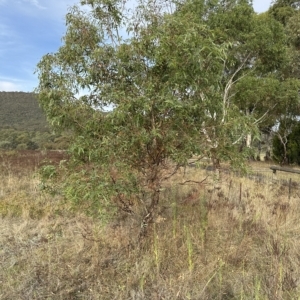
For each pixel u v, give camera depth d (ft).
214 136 10.61
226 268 10.51
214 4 34.47
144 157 10.67
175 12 11.79
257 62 39.93
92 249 11.57
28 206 17.19
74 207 10.96
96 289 9.29
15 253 11.71
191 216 14.76
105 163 9.76
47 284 9.56
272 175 29.71
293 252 11.05
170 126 10.25
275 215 15.33
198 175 22.79
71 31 10.84
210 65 10.36
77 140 10.28
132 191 10.43
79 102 10.61
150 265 10.43
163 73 10.36
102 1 10.78
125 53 10.36
